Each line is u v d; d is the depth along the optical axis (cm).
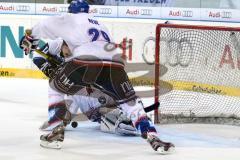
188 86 1517
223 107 1420
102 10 2109
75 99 1170
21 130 1185
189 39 1497
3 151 1000
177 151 1023
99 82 1045
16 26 2131
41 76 2116
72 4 1090
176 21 2033
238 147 1070
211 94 1538
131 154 993
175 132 1205
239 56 1529
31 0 2198
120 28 2044
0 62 2155
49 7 2145
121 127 1155
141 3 2109
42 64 1163
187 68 1516
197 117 1320
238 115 1336
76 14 1068
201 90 1538
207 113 1323
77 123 1212
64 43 1084
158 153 1000
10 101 1593
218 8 2006
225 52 1549
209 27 1362
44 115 1379
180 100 1433
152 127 1008
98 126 1252
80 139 1113
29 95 1714
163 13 2048
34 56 1177
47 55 1155
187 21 2017
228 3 2014
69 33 1047
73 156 969
